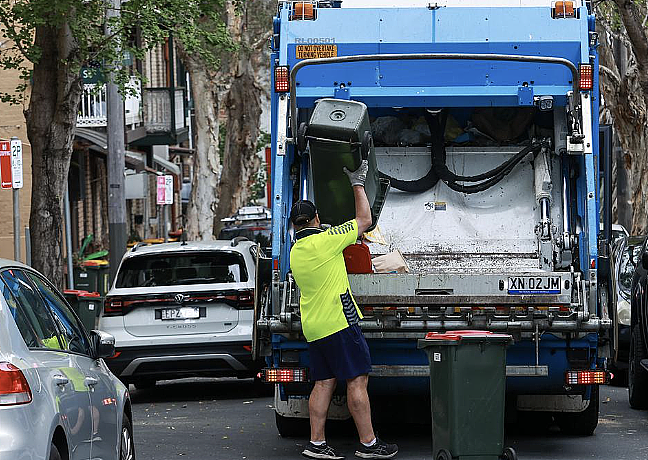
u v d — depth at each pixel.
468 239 19.77
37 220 34.06
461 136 20.31
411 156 20.28
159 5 34.06
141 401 27.19
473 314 17.28
